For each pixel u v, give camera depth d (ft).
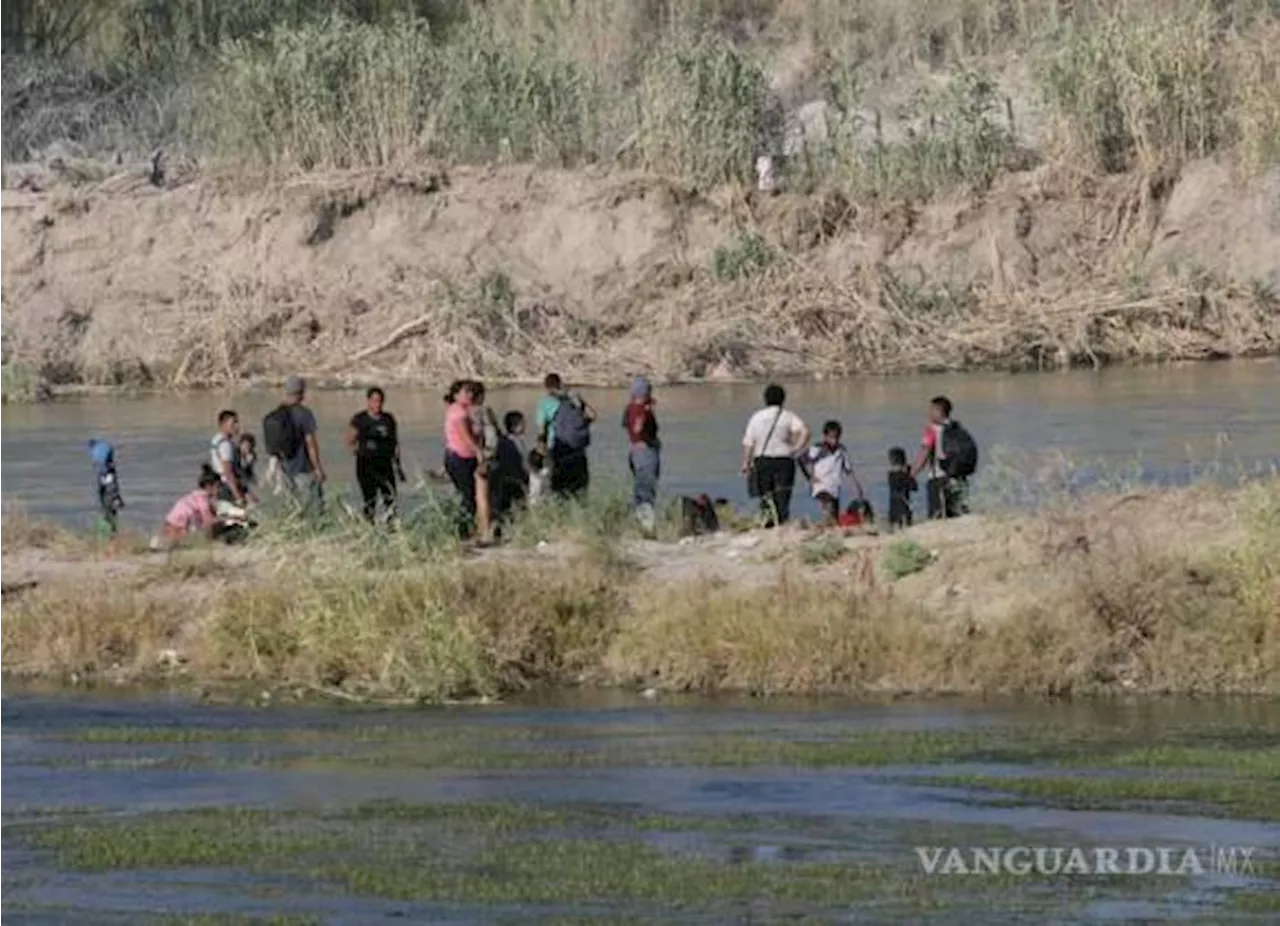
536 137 429.38
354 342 385.09
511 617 168.76
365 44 431.84
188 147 457.27
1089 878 121.60
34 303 409.28
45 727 157.48
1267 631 162.40
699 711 159.33
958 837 128.57
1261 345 375.45
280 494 193.47
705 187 417.08
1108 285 388.98
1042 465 243.40
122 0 506.48
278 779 143.02
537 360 372.38
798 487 237.86
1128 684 161.99
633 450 201.05
